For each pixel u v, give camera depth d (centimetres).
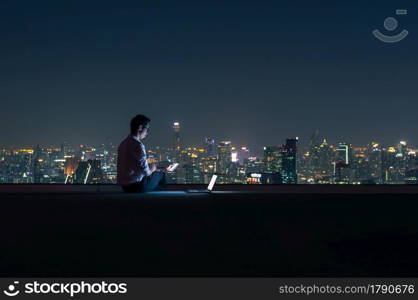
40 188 736
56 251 282
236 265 255
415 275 240
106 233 333
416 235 329
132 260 263
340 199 555
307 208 466
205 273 243
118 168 634
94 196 584
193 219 393
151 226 361
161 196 588
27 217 402
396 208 469
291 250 286
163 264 256
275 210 449
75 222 377
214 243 304
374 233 335
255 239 315
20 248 288
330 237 322
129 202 514
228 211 442
